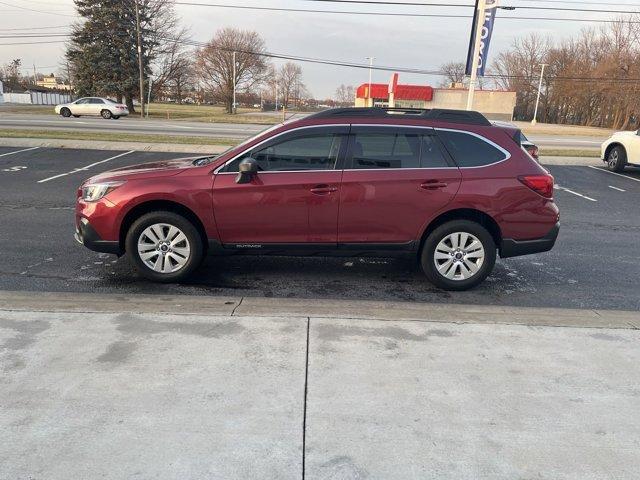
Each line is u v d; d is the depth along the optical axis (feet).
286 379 10.54
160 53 164.35
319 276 18.97
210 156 19.70
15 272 18.31
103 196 16.89
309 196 16.67
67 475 7.82
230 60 206.28
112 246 17.17
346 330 12.87
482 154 17.19
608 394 10.45
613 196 39.58
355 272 19.56
